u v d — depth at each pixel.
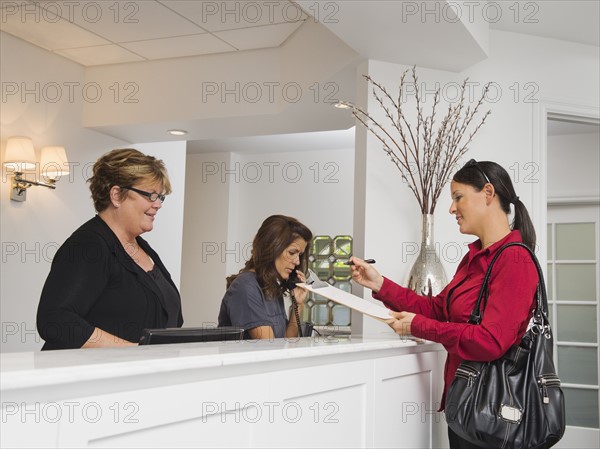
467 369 2.02
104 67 5.04
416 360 2.38
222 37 4.36
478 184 2.24
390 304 2.55
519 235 2.14
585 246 5.54
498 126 3.76
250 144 7.45
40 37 4.45
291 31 4.23
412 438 2.36
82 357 1.29
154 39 4.44
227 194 7.80
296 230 2.79
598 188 5.48
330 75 3.76
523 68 3.85
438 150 3.29
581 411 5.46
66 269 2.11
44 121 4.68
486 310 2.03
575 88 3.95
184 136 5.30
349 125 4.81
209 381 1.40
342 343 1.99
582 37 3.92
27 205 4.48
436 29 3.08
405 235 3.51
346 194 7.50
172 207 5.98
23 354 1.33
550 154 5.66
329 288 2.38
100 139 5.21
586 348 5.48
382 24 3.04
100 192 2.31
